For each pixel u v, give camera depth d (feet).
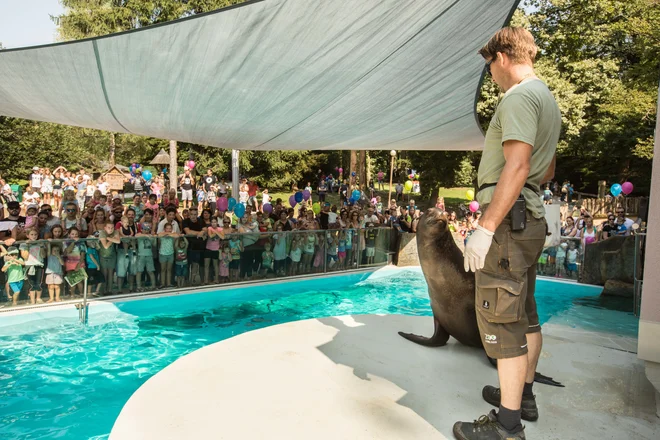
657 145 10.30
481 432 6.07
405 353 9.68
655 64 68.23
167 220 28.45
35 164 90.17
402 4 16.43
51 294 22.80
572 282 32.24
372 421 6.82
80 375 17.02
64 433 13.12
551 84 66.54
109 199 39.45
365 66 20.21
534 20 75.25
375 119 26.76
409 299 29.89
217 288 28.32
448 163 77.77
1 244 21.49
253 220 32.83
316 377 8.31
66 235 24.80
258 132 27.86
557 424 6.85
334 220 40.24
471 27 18.75
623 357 9.73
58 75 19.40
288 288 31.17
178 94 21.40
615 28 71.10
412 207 45.37
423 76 21.86
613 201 70.38
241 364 8.86
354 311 26.86
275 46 17.93
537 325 7.08
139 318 24.13
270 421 6.78
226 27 16.43
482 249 5.42
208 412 7.04
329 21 16.81
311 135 29.30
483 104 64.49
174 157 71.87
